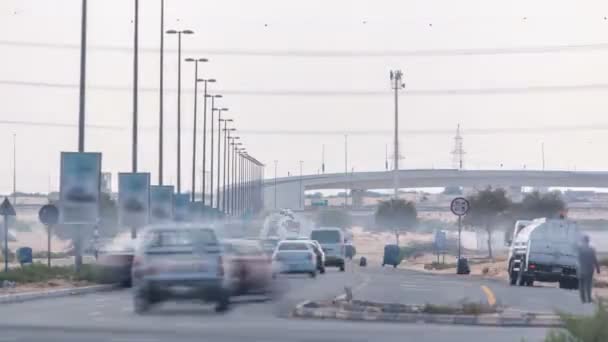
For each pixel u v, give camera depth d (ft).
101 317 203.62
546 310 228.02
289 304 240.73
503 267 467.11
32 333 169.07
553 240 344.90
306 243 398.83
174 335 166.50
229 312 213.87
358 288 305.73
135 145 421.59
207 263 208.54
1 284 298.76
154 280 206.80
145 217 380.99
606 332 132.57
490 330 182.39
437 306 211.82
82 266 340.80
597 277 386.73
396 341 161.07
